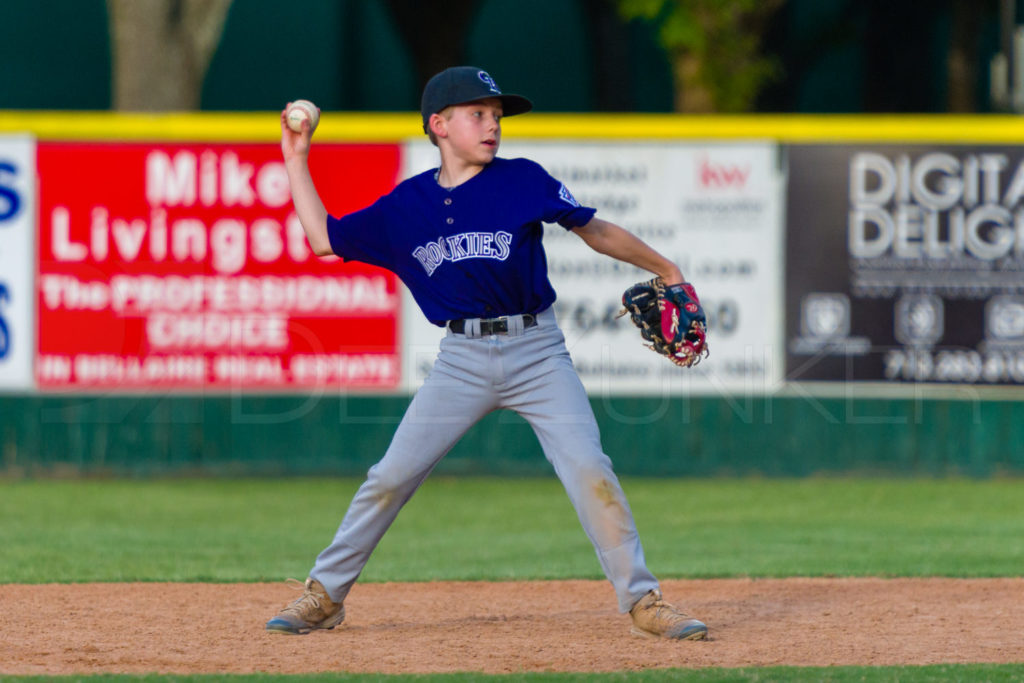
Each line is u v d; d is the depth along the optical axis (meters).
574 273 38.78
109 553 26.62
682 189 38.72
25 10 66.56
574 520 32.84
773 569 24.12
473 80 15.77
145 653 15.95
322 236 16.47
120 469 39.22
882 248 38.88
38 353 38.72
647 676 14.39
